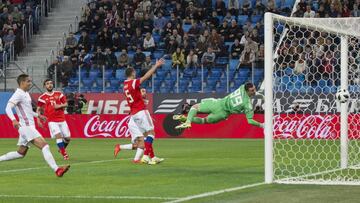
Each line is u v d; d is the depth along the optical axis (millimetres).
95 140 55781
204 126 57156
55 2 78188
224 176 26172
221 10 68938
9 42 70812
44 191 21656
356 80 40250
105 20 70375
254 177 25688
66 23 75375
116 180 24859
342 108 29188
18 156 27625
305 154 38094
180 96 58594
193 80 61375
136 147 33656
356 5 63281
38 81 66750
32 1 77438
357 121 40406
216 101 27766
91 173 27688
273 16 24219
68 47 68438
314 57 47406
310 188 21609
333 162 32281
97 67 64812
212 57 61812
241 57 61031
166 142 51938
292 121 50969
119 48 67500
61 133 37250
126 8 70438
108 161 34688
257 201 18516
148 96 59219
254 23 67125
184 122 28906
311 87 50344
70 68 64250
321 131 50875
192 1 70125
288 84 49969
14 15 73125
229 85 60062
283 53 44844
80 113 59969
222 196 19672
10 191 21703
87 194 20797
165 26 67750
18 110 26422
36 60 70562
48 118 36938
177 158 36344
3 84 67188
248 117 27297
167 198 19641
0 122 60656
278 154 36625
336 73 48625
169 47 65312
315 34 46438
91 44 68250
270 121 23703
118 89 63250
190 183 23672
